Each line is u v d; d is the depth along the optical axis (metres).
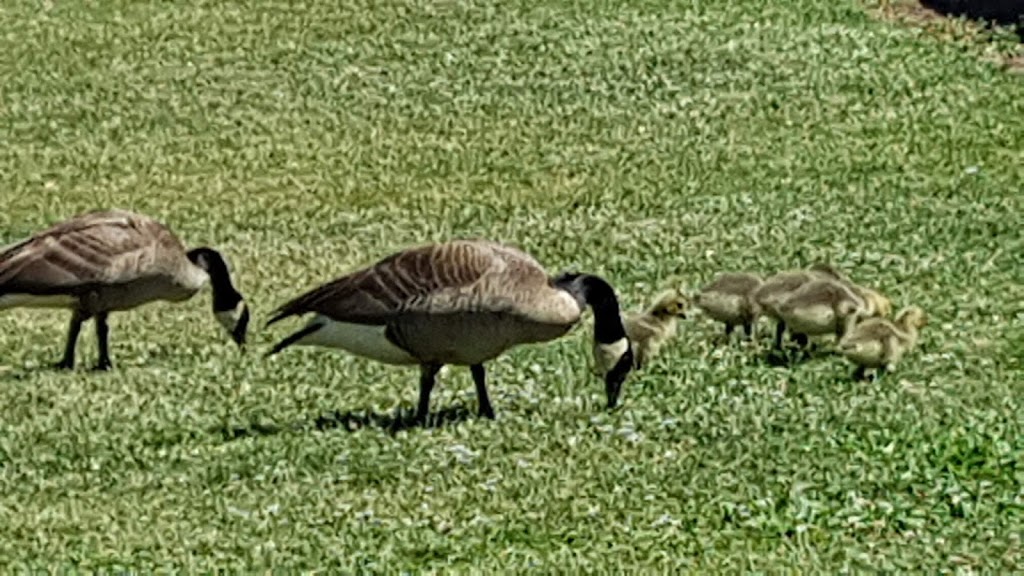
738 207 27.12
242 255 25.64
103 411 17.95
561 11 36.38
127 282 19.72
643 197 27.92
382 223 27.22
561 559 13.75
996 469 15.55
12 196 28.92
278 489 15.49
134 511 15.07
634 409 17.47
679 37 34.97
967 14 35.91
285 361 19.97
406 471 15.80
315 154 30.59
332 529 14.54
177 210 28.16
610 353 17.42
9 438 17.08
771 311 19.67
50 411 18.03
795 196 27.59
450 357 16.95
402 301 16.58
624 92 32.88
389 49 34.84
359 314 16.66
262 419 17.58
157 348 20.92
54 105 32.88
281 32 35.72
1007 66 33.66
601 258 24.73
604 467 15.77
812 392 17.98
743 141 30.58
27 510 15.14
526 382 18.64
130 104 32.88
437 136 31.25
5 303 19.52
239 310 20.50
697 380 18.53
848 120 31.38
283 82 33.66
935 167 28.86
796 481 15.29
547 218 27.14
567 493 15.13
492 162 29.94
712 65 33.81
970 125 30.95
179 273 20.03
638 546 14.05
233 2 37.25
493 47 34.84
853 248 24.52
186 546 14.24
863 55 34.12
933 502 14.88
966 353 19.53
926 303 21.61
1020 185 27.78
